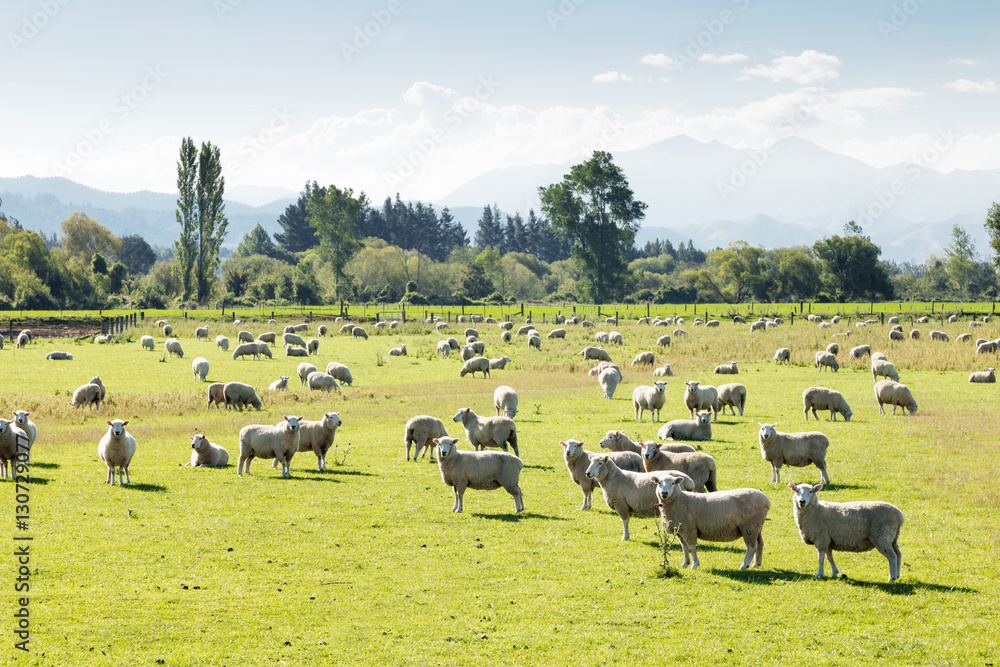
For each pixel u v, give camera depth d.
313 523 18.94
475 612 13.95
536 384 47.94
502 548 17.31
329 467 25.36
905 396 35.25
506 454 20.33
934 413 35.56
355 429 32.56
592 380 49.75
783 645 12.66
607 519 19.69
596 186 154.25
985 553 17.03
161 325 80.00
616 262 156.88
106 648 12.28
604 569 16.06
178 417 34.81
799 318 101.62
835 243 160.62
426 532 18.41
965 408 36.88
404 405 38.69
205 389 43.31
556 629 13.26
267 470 24.81
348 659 12.13
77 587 14.61
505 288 187.75
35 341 69.12
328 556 16.69
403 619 13.62
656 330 84.25
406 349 64.31
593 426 32.56
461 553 16.97
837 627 13.34
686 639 12.87
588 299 158.62
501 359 55.50
